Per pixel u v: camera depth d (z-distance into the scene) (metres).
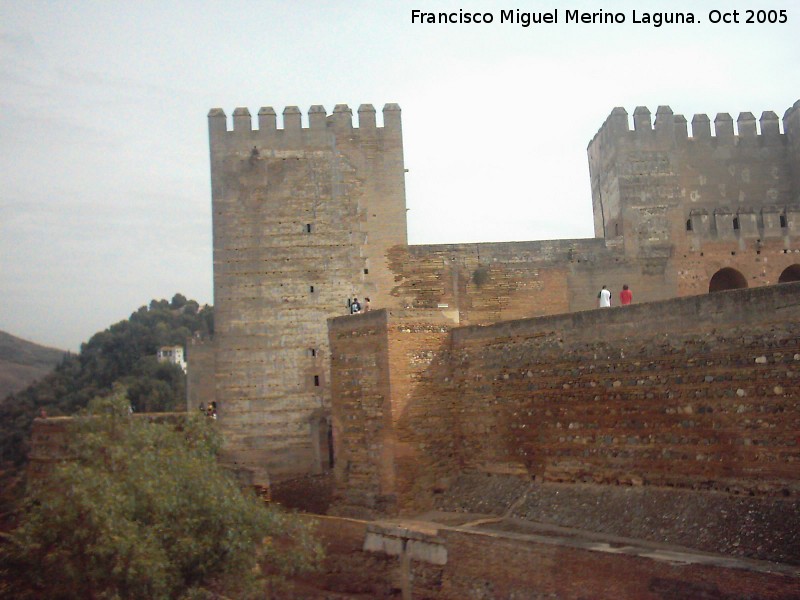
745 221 44.53
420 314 31.98
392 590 27.45
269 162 43.97
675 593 20.56
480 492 30.25
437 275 43.66
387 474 30.56
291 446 41.66
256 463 41.50
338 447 32.62
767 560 20.62
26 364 190.12
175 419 34.03
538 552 23.73
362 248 43.56
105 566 20.97
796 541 20.62
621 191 44.75
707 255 44.34
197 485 23.09
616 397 26.73
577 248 44.34
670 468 24.94
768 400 22.75
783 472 22.19
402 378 31.17
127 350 122.44
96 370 120.25
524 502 28.41
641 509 24.95
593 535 24.70
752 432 23.00
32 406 110.25
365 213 43.88
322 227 43.62
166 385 108.25
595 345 27.59
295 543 28.23
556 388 28.62
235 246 43.41
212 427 27.78
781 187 45.94
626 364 26.59
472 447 31.45
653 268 44.19
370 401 31.53
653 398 25.67
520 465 29.59
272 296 43.00
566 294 43.97
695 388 24.55
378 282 43.41
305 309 42.91
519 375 29.94
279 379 42.28
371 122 44.44
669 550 22.28
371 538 28.33
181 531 22.11
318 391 42.19
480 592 24.91
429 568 26.41
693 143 45.56
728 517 22.66
